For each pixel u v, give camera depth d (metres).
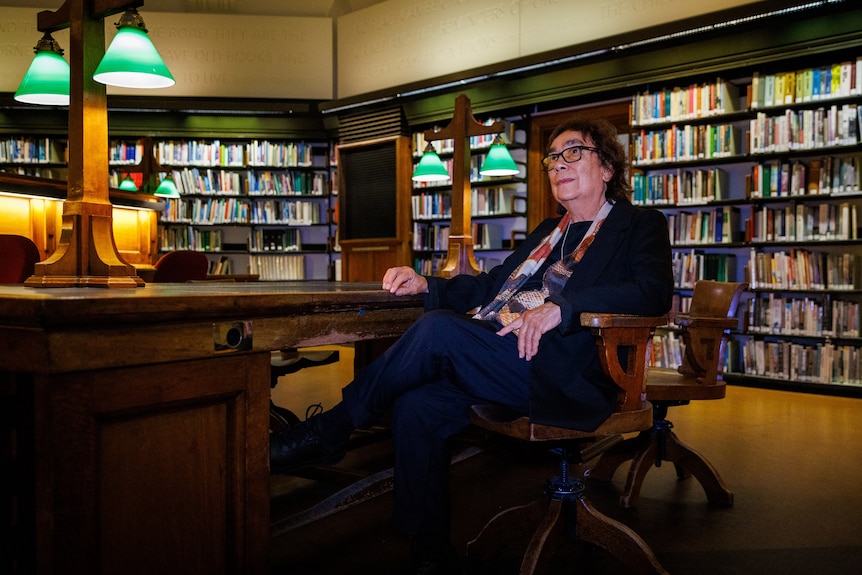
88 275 1.65
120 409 1.16
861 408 4.38
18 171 8.30
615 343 1.65
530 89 6.44
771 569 1.89
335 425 1.72
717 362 2.41
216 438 1.35
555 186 1.97
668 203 5.75
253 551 1.41
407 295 1.90
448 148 7.25
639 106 5.83
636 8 6.06
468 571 1.88
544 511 1.83
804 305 5.10
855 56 5.07
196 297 1.24
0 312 1.08
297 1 8.51
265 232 8.41
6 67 8.35
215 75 8.40
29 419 1.24
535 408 1.58
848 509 2.42
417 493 1.64
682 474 2.81
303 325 1.53
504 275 2.09
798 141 5.06
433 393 1.69
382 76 7.99
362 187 7.86
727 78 5.62
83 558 1.11
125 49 2.23
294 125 8.26
